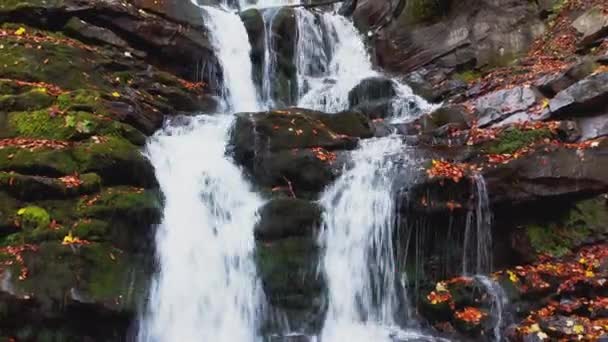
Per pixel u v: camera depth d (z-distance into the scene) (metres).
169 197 7.61
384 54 14.48
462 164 8.18
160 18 10.81
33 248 6.10
